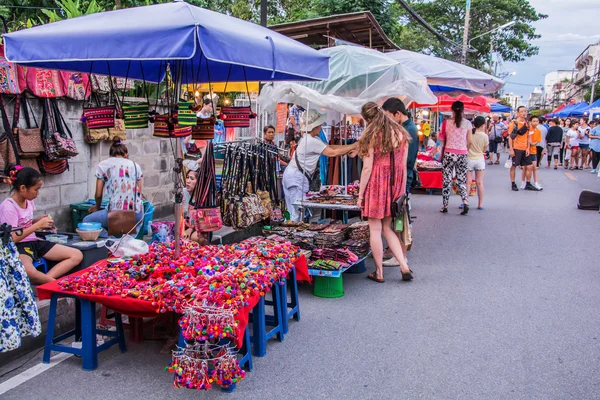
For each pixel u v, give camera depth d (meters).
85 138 7.14
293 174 7.47
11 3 11.80
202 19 3.69
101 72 5.40
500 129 23.45
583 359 4.29
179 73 4.64
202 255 4.79
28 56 3.89
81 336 4.34
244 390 3.77
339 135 8.73
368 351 4.45
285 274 4.57
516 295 5.86
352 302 5.70
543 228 9.41
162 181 8.85
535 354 4.38
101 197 6.52
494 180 16.98
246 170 6.80
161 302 3.73
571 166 21.09
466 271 6.80
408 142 6.05
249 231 8.27
